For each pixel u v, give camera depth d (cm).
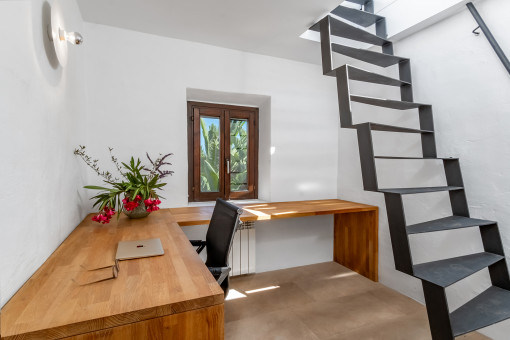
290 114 288
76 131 172
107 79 214
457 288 195
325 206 259
